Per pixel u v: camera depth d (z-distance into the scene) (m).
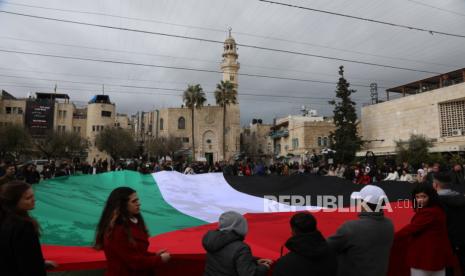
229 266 3.36
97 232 3.63
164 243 5.40
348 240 3.88
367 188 4.20
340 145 52.91
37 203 7.20
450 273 5.14
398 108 55.19
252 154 84.75
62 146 56.81
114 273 3.42
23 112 69.75
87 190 8.83
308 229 3.38
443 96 47.88
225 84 68.69
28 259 3.03
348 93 54.84
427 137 46.25
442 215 4.73
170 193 9.52
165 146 72.56
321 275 3.21
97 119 74.62
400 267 5.81
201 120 84.56
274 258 4.82
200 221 7.45
